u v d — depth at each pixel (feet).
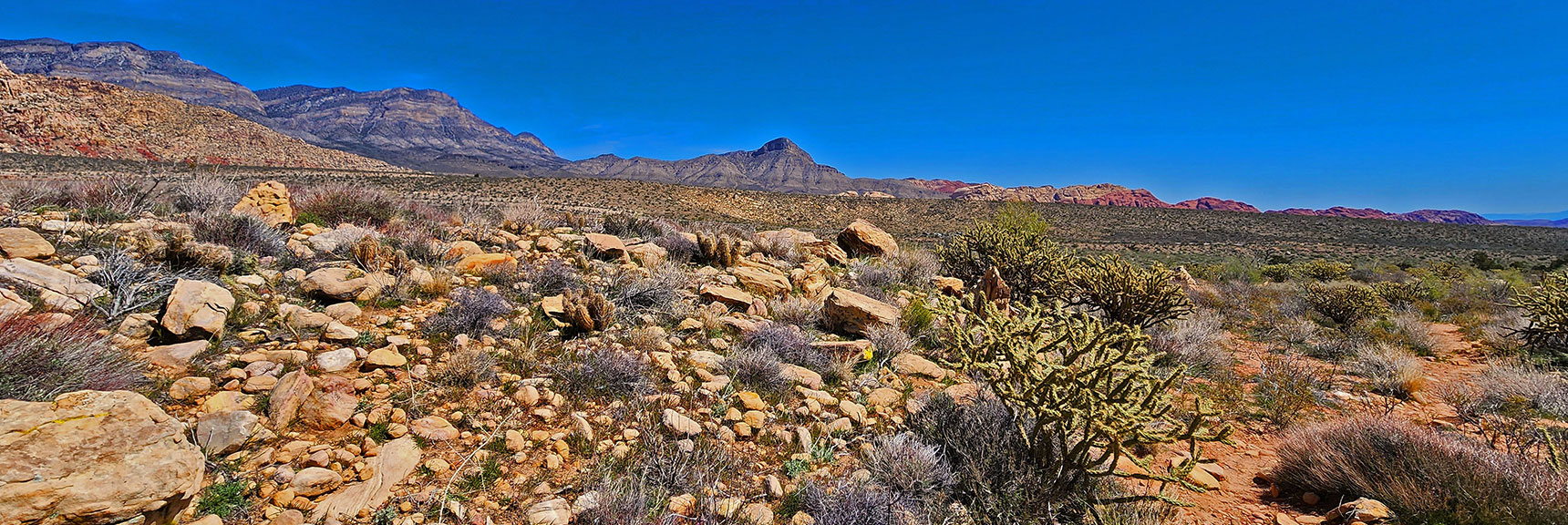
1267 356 25.32
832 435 13.15
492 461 10.42
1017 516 10.96
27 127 312.71
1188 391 19.26
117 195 26.27
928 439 13.30
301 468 9.55
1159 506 11.53
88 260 16.30
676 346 17.35
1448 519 10.52
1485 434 15.79
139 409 8.13
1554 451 11.69
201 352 12.51
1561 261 113.60
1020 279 31.55
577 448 11.23
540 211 39.27
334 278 17.67
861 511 10.10
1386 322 34.01
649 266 27.02
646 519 9.46
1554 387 18.40
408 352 14.25
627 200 207.10
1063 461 11.12
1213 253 150.10
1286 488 13.17
